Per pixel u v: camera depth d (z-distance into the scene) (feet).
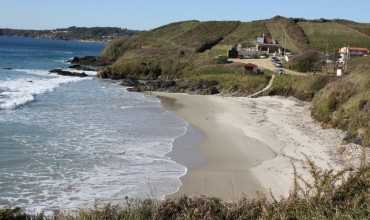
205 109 137.80
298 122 112.37
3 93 143.13
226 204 27.73
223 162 73.41
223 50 288.30
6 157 69.67
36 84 181.57
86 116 112.57
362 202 23.88
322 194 26.00
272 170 68.59
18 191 55.57
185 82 200.34
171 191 57.72
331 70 207.10
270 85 182.09
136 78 245.45
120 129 97.19
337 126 99.96
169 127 103.30
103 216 26.16
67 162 68.74
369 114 88.38
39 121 101.14
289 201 24.99
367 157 70.28
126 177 62.80
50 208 50.29
